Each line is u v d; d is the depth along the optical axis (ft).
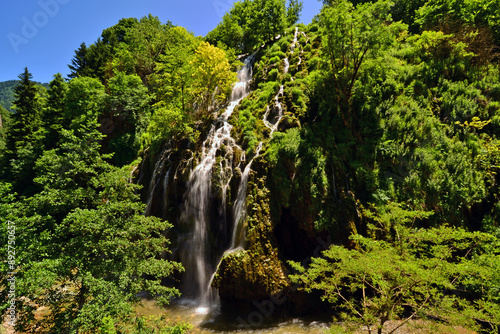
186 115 57.11
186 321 33.86
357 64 45.11
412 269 16.42
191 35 93.25
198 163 49.75
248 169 42.27
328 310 33.27
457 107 41.93
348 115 45.19
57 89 96.58
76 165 25.26
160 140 58.59
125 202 27.20
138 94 79.15
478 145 37.81
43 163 26.81
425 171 37.65
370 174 39.42
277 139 43.24
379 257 18.75
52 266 21.12
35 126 103.71
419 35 54.95
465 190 34.94
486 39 47.80
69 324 21.65
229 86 65.00
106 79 92.22
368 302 22.43
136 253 27.53
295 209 37.52
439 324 17.56
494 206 34.47
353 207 37.01
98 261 24.41
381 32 40.50
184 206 48.96
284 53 69.46
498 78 44.27
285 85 54.80
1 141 130.00
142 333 22.72
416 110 42.88
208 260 44.24
